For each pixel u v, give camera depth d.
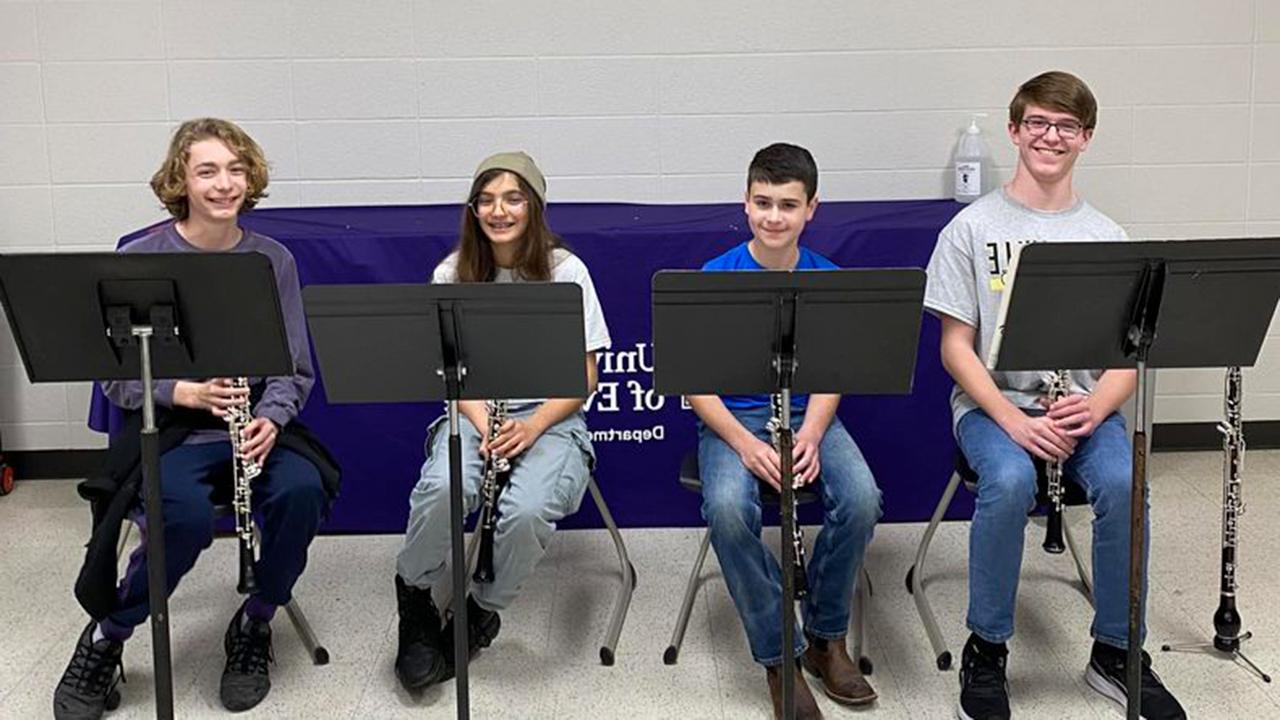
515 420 2.84
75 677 2.68
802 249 2.91
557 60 3.91
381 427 3.55
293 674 2.87
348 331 2.23
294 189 3.96
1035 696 2.72
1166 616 3.05
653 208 3.85
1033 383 2.82
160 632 2.33
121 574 3.43
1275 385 4.20
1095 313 2.29
